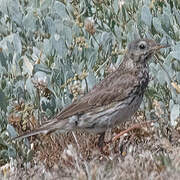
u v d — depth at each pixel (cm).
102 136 1274
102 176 1074
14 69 1405
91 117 1255
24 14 1572
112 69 1400
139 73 1282
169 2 1504
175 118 1301
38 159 1272
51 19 1491
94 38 1431
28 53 1479
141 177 1070
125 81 1265
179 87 1327
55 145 1293
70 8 1555
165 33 1410
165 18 1408
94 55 1406
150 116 1336
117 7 1520
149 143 1266
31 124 1332
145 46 1287
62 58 1405
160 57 1431
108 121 1259
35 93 1358
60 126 1252
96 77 1398
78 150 1265
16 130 1323
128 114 1275
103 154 1270
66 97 1355
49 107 1358
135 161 1147
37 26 1524
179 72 1351
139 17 1468
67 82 1351
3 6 1568
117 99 1252
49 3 1575
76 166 1152
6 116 1331
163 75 1350
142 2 1516
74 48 1411
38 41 1506
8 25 1562
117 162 1184
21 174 1191
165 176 1052
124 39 1475
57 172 1162
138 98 1279
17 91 1362
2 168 1244
